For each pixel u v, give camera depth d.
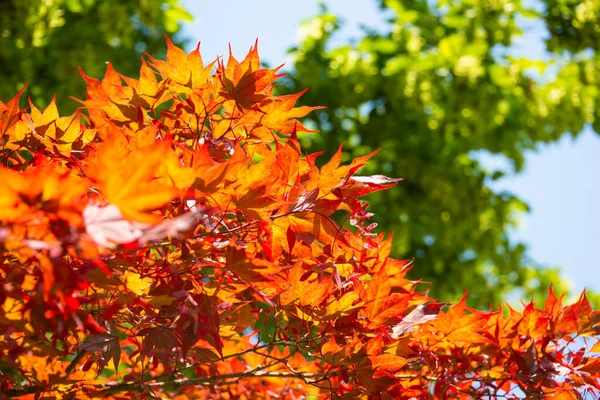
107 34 4.23
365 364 1.48
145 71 1.54
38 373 1.59
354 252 1.58
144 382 1.59
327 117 4.79
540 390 1.58
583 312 1.63
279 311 1.51
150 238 1.23
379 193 4.75
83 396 1.55
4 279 1.34
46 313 1.31
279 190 1.50
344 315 1.51
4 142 1.52
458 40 4.55
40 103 3.96
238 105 1.53
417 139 4.84
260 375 1.60
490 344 1.61
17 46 3.84
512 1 4.62
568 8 4.60
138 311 1.52
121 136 1.43
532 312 1.62
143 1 4.33
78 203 1.24
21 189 1.23
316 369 1.79
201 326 1.41
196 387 1.81
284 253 1.52
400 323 1.54
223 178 1.37
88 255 1.24
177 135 1.59
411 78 4.66
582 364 1.61
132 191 1.24
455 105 4.69
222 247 1.46
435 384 1.58
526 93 4.79
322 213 1.47
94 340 1.47
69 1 4.16
